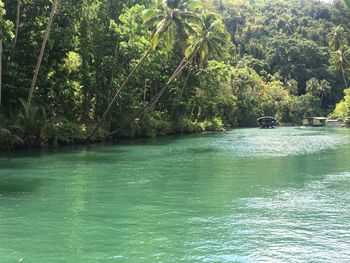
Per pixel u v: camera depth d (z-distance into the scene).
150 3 53.62
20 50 34.34
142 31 45.62
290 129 82.38
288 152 33.66
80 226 11.83
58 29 35.78
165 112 60.25
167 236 10.98
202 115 72.88
